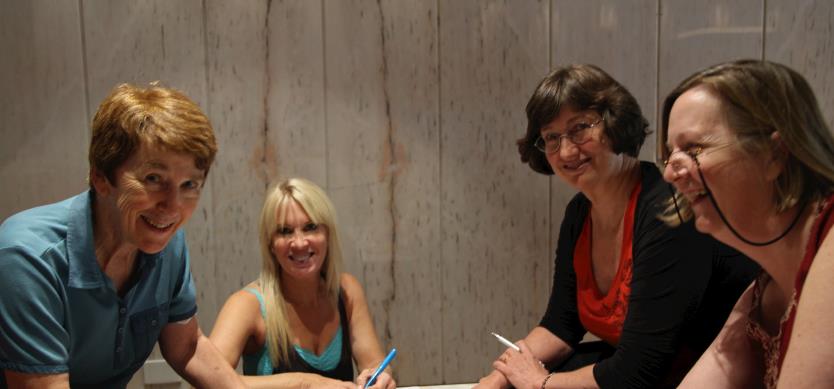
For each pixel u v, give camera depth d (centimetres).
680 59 214
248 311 179
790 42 215
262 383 167
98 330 121
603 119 150
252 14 202
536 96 155
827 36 215
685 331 150
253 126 206
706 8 213
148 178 107
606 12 212
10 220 116
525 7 210
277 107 207
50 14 196
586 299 172
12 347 112
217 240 210
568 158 152
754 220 95
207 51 202
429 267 219
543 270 222
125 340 127
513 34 211
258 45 204
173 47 201
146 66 201
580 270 174
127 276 125
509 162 216
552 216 220
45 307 113
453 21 209
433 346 223
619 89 153
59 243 114
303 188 182
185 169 108
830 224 87
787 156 91
